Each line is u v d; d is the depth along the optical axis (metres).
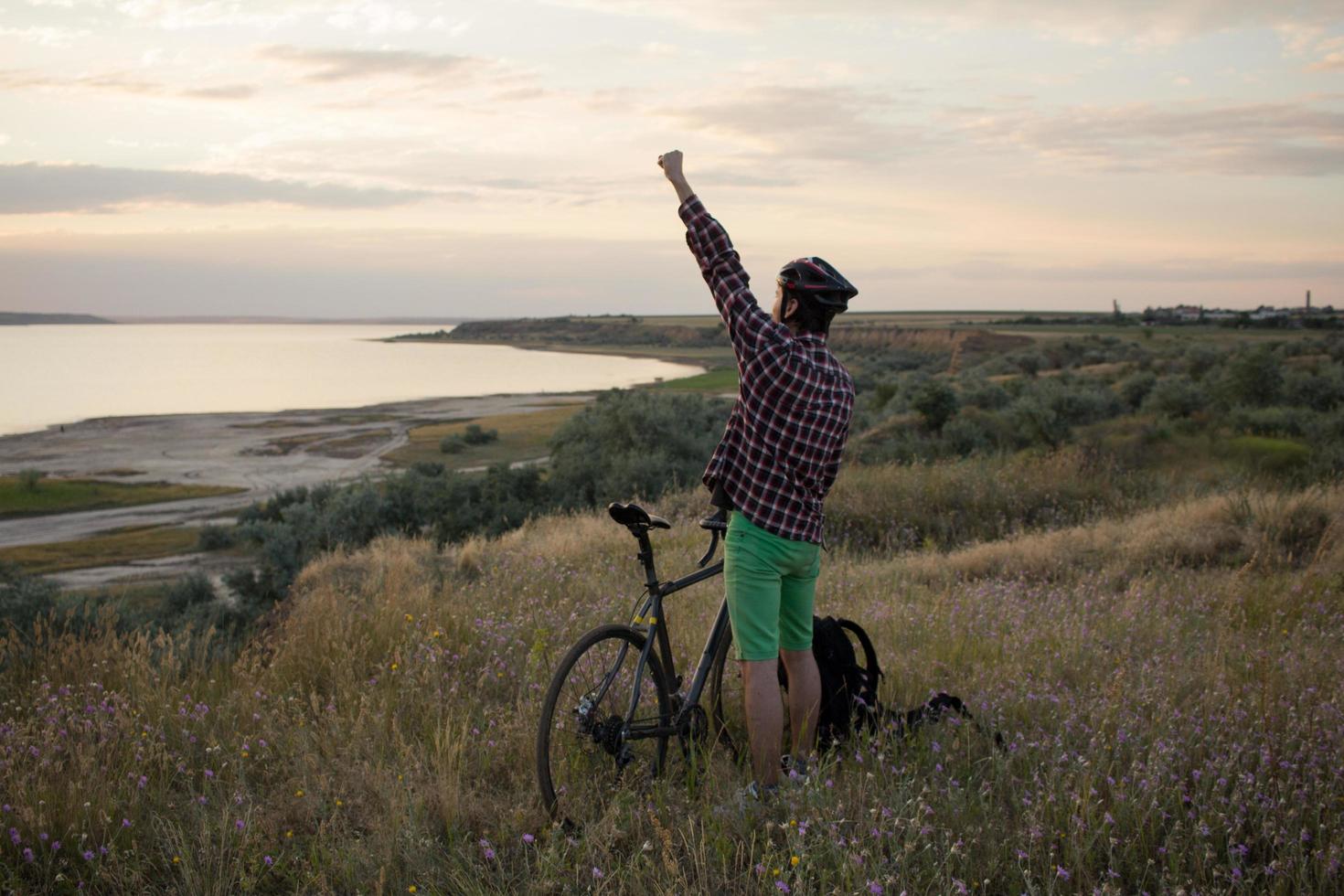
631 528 3.60
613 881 2.90
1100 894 2.64
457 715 4.08
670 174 3.36
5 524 49.84
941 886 2.75
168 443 84.38
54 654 5.07
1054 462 13.50
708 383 131.62
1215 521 9.34
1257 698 4.18
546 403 118.19
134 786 3.42
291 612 6.31
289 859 3.04
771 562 3.29
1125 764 3.64
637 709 3.56
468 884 2.83
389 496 31.77
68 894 2.86
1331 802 3.22
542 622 5.41
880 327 189.50
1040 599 6.50
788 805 3.14
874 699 3.91
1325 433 17.00
